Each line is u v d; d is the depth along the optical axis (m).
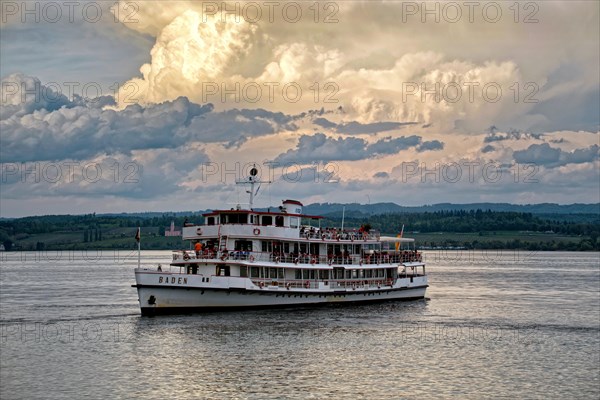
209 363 85.56
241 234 118.88
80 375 80.69
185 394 73.94
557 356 94.50
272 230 120.69
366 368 85.25
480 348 98.69
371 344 98.19
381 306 136.75
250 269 118.88
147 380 78.62
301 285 124.69
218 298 116.50
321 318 116.50
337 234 133.38
